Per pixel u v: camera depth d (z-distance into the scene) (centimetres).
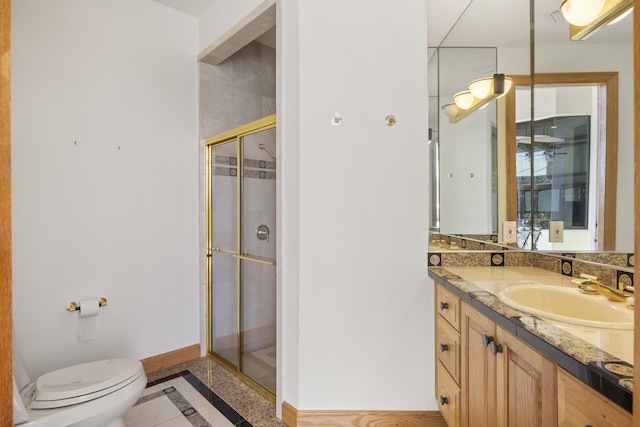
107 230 219
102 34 217
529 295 133
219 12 241
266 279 224
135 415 188
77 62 207
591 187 128
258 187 225
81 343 209
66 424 132
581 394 74
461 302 141
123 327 227
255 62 303
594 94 126
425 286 176
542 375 88
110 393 146
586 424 73
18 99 187
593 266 136
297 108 175
